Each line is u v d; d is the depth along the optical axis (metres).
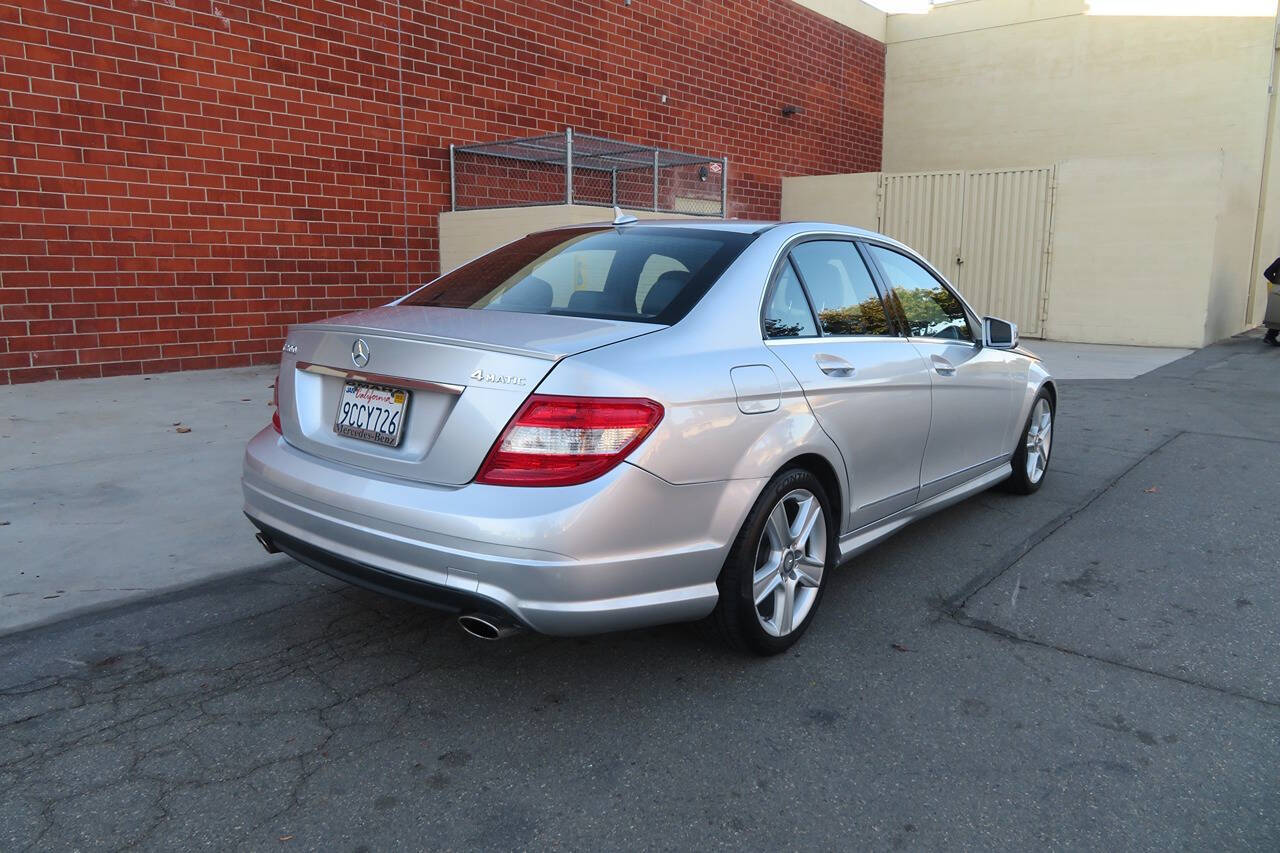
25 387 8.12
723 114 15.42
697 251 3.37
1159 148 16.75
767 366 3.08
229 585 3.86
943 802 2.42
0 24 7.70
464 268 3.91
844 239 3.91
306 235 9.99
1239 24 15.78
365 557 2.74
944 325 4.43
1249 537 4.66
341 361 2.96
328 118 10.02
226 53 9.12
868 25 18.83
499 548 2.49
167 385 8.45
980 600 3.81
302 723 2.78
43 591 3.75
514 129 11.93
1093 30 17.08
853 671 3.16
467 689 3.01
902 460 3.85
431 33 10.84
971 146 18.69
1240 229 15.51
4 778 2.47
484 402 2.58
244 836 2.25
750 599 3.03
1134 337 14.20
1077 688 3.05
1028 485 5.37
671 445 2.66
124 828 2.27
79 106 8.22
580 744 2.69
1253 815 2.37
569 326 2.88
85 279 8.46
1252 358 12.48
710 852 2.22
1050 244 14.72
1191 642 3.41
